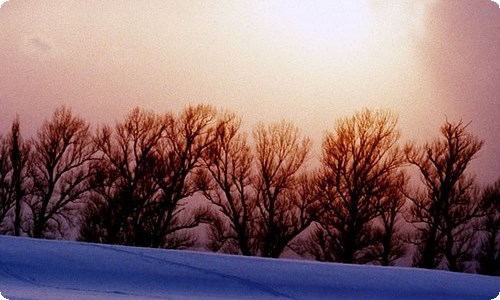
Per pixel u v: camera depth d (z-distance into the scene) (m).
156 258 11.72
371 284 11.92
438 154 18.70
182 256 11.80
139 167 18.55
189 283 11.15
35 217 18.27
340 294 11.30
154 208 18.62
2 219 18.12
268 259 12.05
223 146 18.61
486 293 12.17
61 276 10.95
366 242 18.73
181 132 18.53
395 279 12.17
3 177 18.14
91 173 18.45
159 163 18.58
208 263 11.75
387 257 18.73
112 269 11.09
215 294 11.06
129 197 18.52
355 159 18.69
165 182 18.59
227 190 18.69
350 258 18.73
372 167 18.73
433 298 11.66
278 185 18.72
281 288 11.37
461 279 12.64
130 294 10.52
